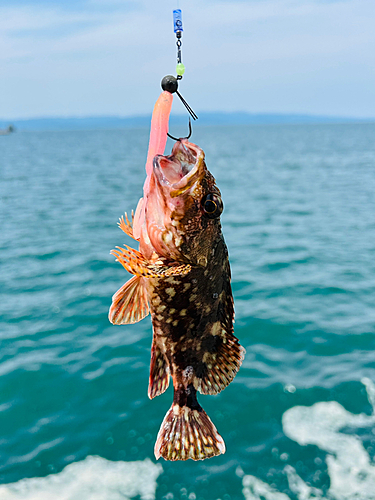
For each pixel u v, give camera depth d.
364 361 10.66
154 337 2.90
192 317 2.81
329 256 19.05
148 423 8.93
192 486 7.44
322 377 10.11
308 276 16.53
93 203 33.25
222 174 51.41
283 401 9.38
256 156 77.94
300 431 8.54
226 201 33.72
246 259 18.91
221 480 7.55
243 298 14.59
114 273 17.20
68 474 7.71
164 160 2.49
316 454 7.96
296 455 7.96
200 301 2.77
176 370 2.97
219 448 2.93
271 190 38.91
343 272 16.91
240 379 10.20
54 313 13.67
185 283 2.66
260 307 13.80
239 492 7.32
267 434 8.53
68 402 9.60
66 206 32.09
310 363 10.74
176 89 2.38
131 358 11.10
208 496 7.26
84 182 46.06
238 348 2.95
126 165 66.88
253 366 10.70
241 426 8.80
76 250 20.45
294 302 14.12
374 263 17.95
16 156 88.25
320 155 79.12
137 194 37.59
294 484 7.37
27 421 9.05
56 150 109.38
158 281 2.65
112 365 10.80
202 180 2.47
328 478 7.45
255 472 7.68
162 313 2.78
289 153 84.81
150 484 7.51
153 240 2.52
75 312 13.72
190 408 3.00
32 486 7.46
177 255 2.54
